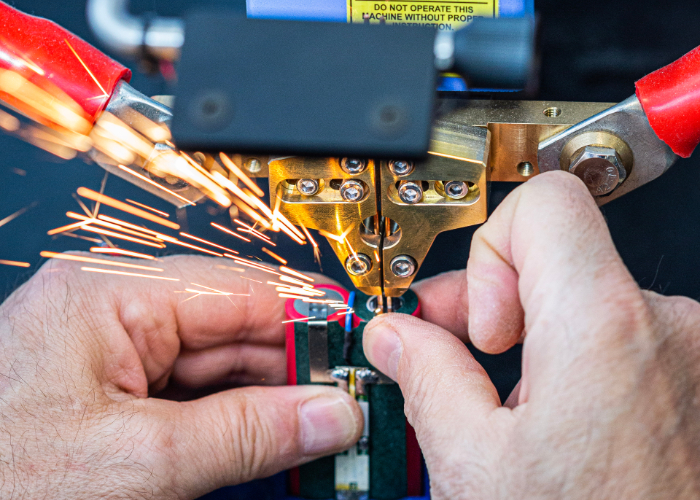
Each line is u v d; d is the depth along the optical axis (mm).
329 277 1235
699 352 627
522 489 589
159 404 905
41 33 655
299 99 450
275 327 1216
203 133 443
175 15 1097
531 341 605
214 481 902
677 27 1316
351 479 1018
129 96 671
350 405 959
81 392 859
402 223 768
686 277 1173
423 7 716
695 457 585
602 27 1323
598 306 578
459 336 1107
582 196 639
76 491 783
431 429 708
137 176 756
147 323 1067
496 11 720
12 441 794
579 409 566
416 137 436
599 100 1228
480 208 744
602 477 562
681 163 1260
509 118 732
